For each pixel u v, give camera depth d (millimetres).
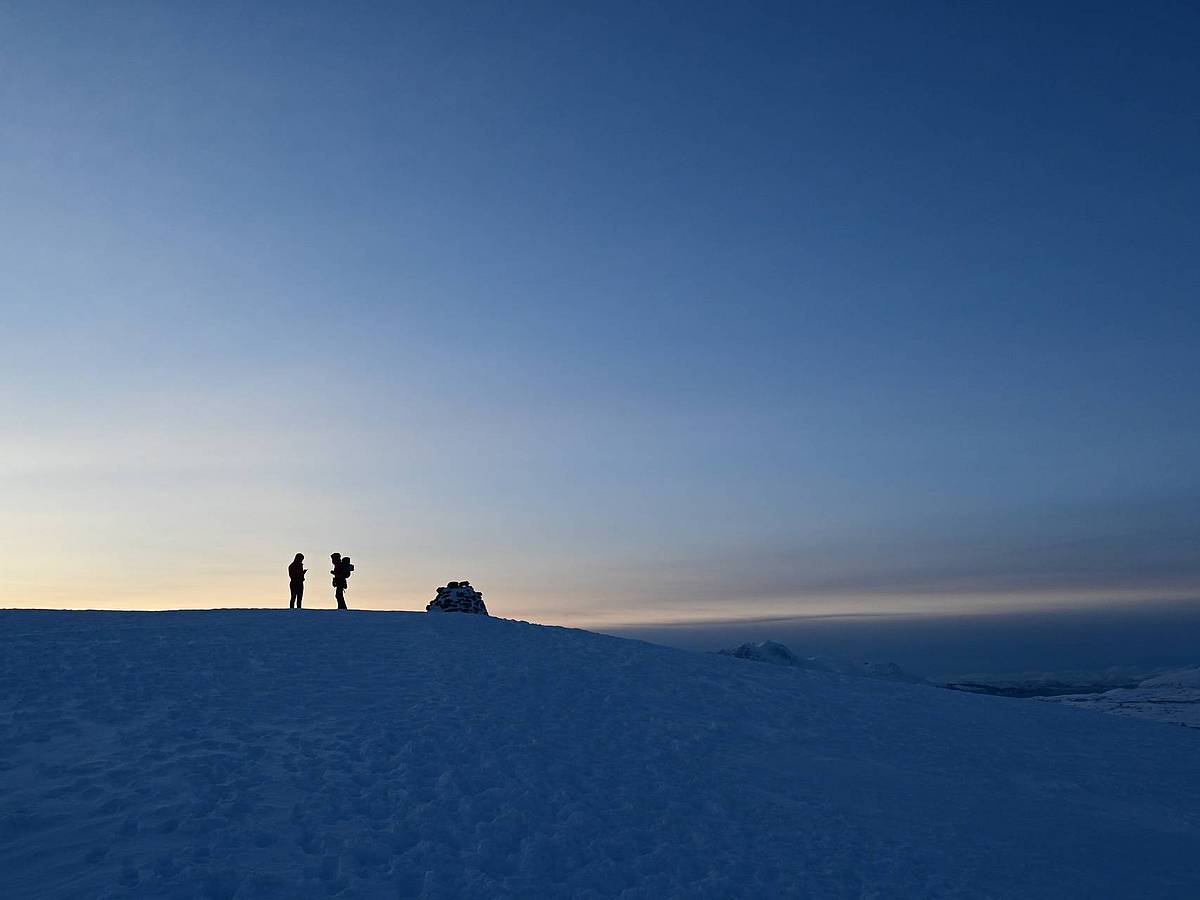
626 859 11914
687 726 19234
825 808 15273
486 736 15977
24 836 10328
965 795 17062
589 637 27906
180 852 10070
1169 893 13328
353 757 14023
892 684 27484
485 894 10133
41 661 18609
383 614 28859
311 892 9555
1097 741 23312
